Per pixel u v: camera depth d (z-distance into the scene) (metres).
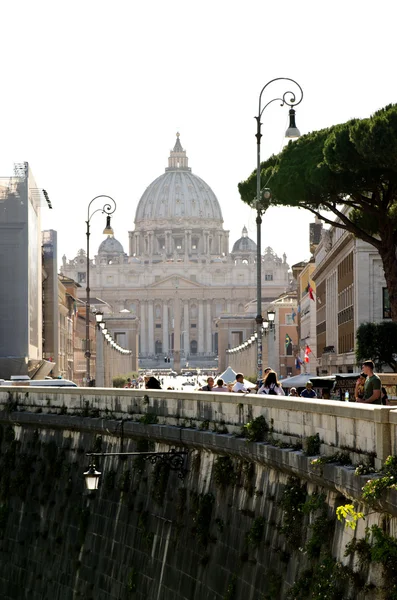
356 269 112.44
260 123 73.00
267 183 73.44
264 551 29.52
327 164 68.88
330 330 150.38
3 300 115.38
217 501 34.53
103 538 46.16
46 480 53.78
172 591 37.41
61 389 53.91
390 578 20.58
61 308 174.62
